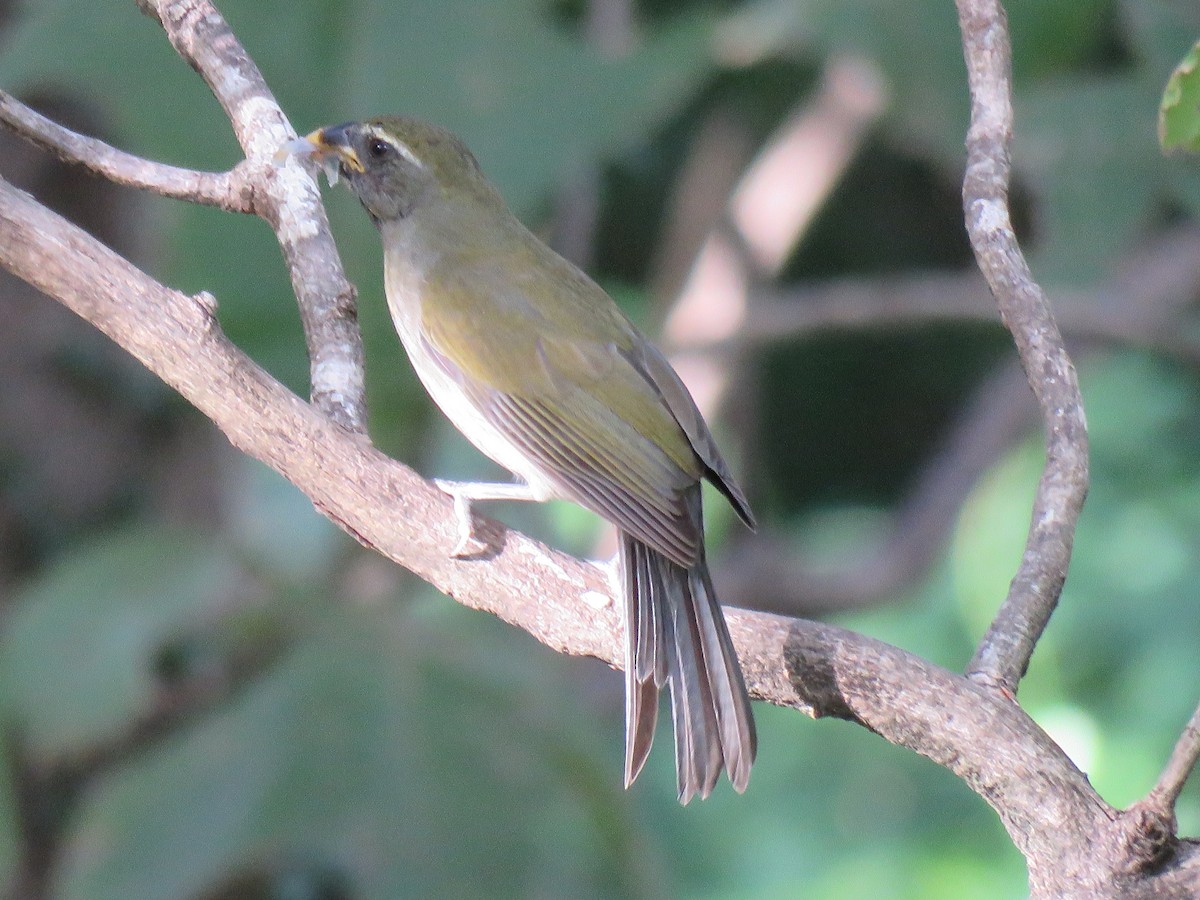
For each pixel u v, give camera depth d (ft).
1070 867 19.70
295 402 22.47
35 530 44.98
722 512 55.77
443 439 46.85
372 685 38.83
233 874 36.58
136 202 44.32
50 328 44.80
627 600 22.63
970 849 49.21
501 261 29.40
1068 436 23.06
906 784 50.55
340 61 39.04
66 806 42.22
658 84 40.55
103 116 44.27
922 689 20.92
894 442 59.52
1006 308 23.82
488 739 38.22
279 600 40.93
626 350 28.32
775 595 52.90
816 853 49.55
